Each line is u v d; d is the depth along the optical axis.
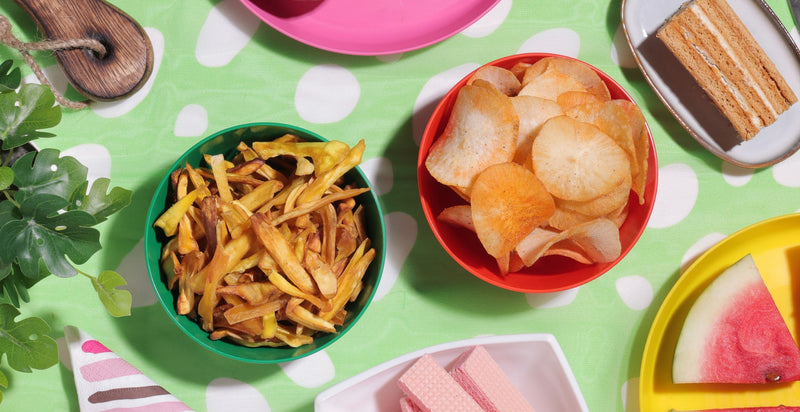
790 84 0.79
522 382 0.76
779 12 0.81
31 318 0.68
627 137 0.71
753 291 0.78
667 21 0.78
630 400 0.79
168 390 0.78
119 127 0.78
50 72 0.77
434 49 0.79
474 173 0.71
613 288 0.80
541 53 0.75
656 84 0.79
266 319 0.70
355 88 0.79
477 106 0.70
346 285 0.71
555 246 0.74
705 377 0.77
